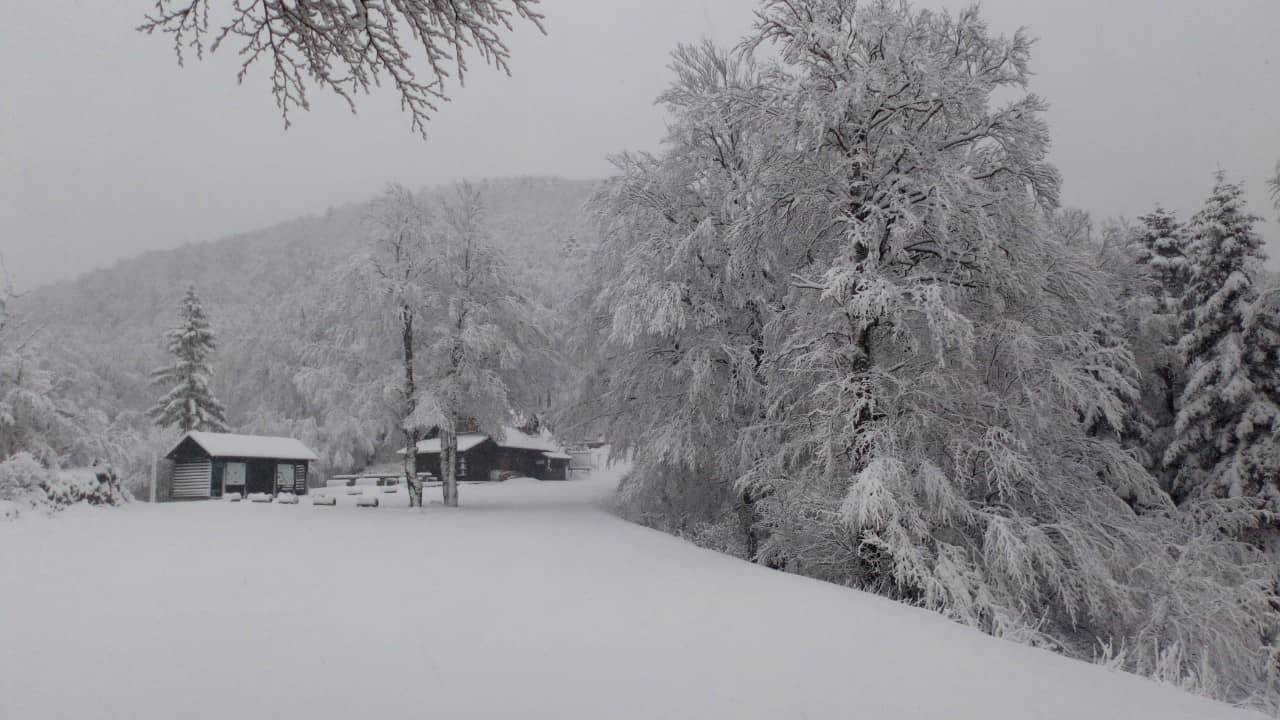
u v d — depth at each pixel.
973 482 14.09
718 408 18.81
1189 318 24.17
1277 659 13.47
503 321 30.34
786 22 14.29
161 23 5.02
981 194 13.16
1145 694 5.69
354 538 16.25
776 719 4.85
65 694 5.16
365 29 5.06
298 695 5.19
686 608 8.45
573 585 10.09
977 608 11.53
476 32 5.34
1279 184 17.52
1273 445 21.11
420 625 7.48
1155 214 28.95
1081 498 14.60
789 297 15.73
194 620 7.60
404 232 28.84
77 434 26.97
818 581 10.64
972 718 4.96
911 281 13.02
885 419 13.09
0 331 24.89
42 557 12.05
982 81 13.69
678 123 19.03
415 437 29.00
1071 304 15.20
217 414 54.94
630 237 19.89
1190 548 14.57
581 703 5.11
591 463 66.19
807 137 13.78
